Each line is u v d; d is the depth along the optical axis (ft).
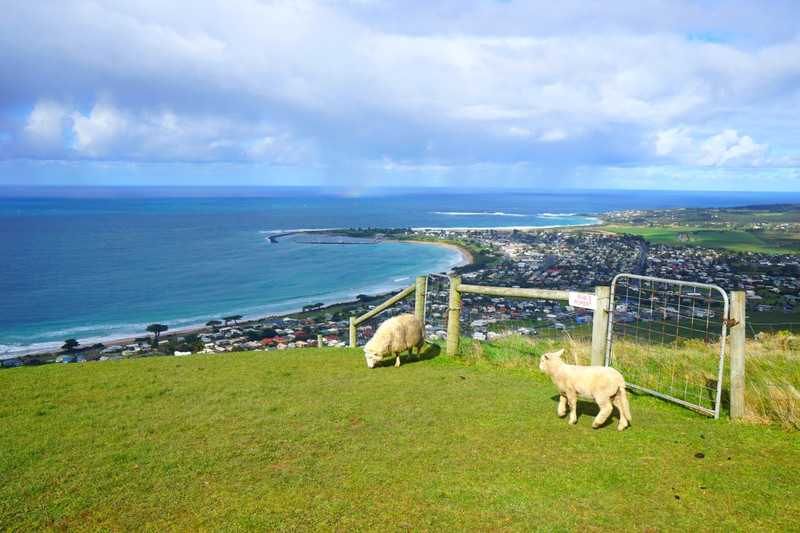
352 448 16.56
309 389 24.17
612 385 17.71
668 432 17.83
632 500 13.05
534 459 15.61
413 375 26.89
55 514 12.44
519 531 11.57
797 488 13.60
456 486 13.79
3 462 15.64
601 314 23.66
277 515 12.28
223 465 15.30
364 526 11.78
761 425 18.26
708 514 12.34
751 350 31.48
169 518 12.23
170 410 21.12
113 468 15.15
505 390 23.50
